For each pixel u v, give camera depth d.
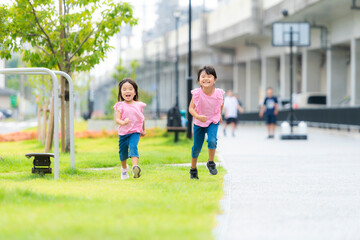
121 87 12.68
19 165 15.73
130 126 12.51
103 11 18.12
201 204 8.64
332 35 54.72
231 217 8.10
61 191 10.28
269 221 7.80
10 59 18.33
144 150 21.91
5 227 6.77
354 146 26.30
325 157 19.98
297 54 64.94
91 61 18.45
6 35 17.89
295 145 27.17
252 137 35.59
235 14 65.88
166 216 7.55
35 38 18.41
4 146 26.12
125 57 124.12
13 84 174.88
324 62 70.75
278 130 48.97
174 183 11.77
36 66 18.91
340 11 49.88
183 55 94.62
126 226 6.79
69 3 19.25
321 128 44.66
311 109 44.91
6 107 154.50
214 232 6.70
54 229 6.56
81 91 59.09
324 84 73.12
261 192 10.88
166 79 128.50
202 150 22.42
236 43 74.69
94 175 13.52
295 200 9.82
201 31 77.38
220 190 10.59
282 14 52.09
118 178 12.97
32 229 6.59
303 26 37.41
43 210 7.95
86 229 6.57
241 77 81.31
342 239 6.71
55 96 12.73
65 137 20.16
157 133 34.12
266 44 69.50
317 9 49.09
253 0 60.25
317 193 10.79
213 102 12.52
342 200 9.88
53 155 13.15
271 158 19.56
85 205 8.43
